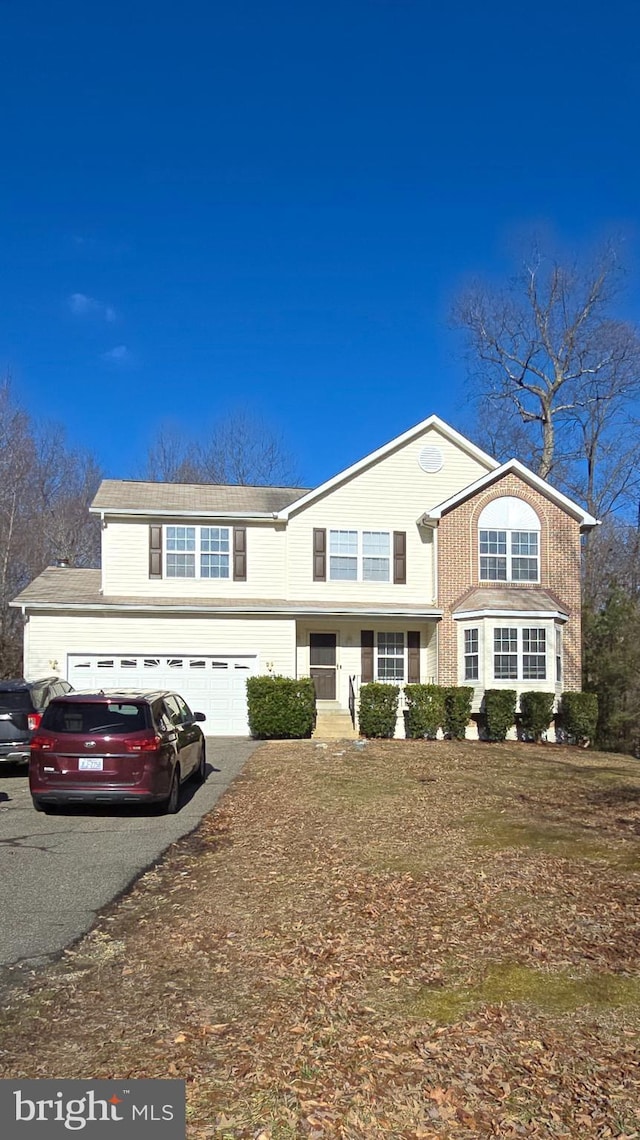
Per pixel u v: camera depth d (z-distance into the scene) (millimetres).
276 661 23203
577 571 24656
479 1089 4078
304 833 10125
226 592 24062
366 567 24703
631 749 29734
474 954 5914
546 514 24672
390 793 12977
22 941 6266
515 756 18219
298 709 21453
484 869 8250
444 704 22250
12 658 36000
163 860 8859
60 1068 4297
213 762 16844
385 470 25094
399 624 24984
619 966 5652
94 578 25438
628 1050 4473
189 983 5441
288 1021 4836
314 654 24781
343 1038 4613
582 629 30750
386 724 21953
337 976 5535
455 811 11484
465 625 23734
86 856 8984
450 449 25453
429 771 15469
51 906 7152
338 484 24781
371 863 8562
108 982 5465
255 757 17500
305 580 24359
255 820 11008
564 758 18406
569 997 5156
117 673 22656
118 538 23906
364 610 23359
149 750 10938
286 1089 4074
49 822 10883
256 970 5664
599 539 36750
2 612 35688
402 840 9648
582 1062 4344
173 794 11570
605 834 9906
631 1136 3707
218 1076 4207
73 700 11211
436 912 6883
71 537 42656
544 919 6660
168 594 23844
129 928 6598
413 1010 4980
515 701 22391
